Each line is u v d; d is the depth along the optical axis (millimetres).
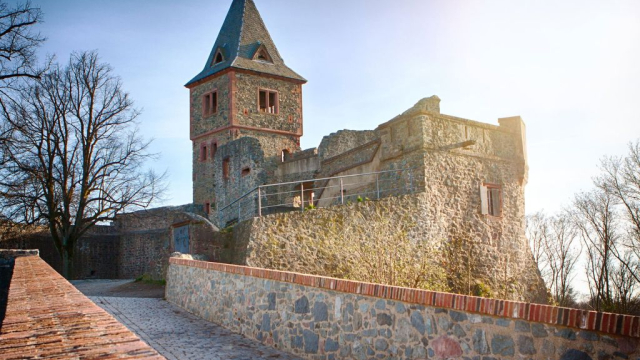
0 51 26500
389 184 23609
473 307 6992
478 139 24438
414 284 19750
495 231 24203
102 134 36719
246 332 11891
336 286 9227
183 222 22047
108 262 44469
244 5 50938
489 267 23578
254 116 47344
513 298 24016
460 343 7125
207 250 20484
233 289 12781
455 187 23156
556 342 6191
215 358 9875
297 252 18938
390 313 8164
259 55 48969
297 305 10188
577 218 38688
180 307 16469
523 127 26344
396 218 21094
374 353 8367
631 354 5621
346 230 19969
